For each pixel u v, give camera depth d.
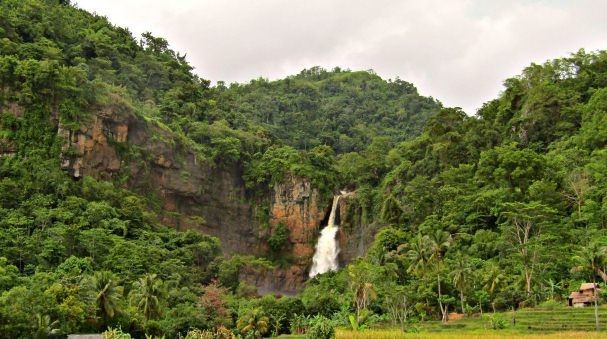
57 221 117.75
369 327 91.38
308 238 168.75
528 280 91.50
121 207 134.12
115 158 142.12
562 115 140.38
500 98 168.75
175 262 123.50
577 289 89.19
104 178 139.88
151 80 184.75
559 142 134.50
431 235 102.81
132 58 187.25
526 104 147.88
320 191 171.62
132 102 159.12
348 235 163.75
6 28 146.00
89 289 86.00
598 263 74.88
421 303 96.00
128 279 108.88
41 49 144.75
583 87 150.88
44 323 73.50
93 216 122.62
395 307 94.75
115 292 87.00
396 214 140.25
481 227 118.62
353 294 107.50
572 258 82.94
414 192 139.00
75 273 100.56
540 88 147.25
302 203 170.25
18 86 131.38
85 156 136.38
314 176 171.88
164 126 155.75
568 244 97.31
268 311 109.94
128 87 171.25
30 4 159.38
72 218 119.81
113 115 143.25
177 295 108.81
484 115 166.00
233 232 166.25
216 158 166.50
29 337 70.62
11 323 69.75
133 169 145.25
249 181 171.38
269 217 170.38
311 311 111.88
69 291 82.69
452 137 152.12
